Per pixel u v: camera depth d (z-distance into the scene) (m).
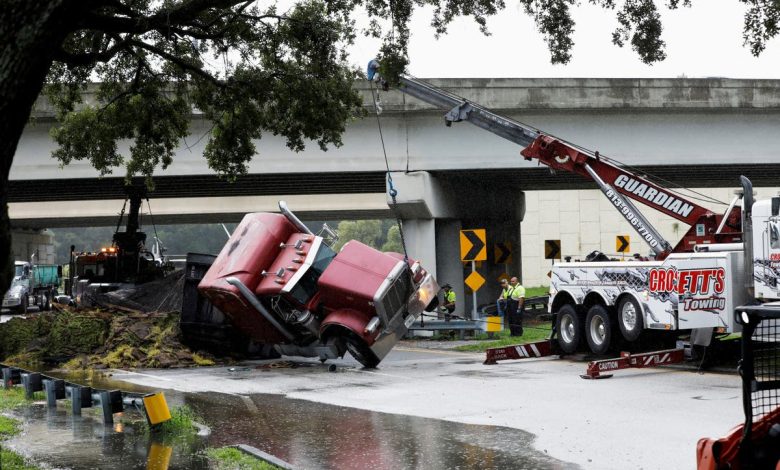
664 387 16.23
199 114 31.58
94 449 11.11
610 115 32.66
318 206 61.25
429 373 19.58
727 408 13.54
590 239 78.75
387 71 17.19
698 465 7.14
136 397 14.17
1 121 8.06
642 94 31.88
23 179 32.88
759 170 37.34
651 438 11.30
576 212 79.12
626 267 19.88
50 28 8.10
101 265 35.94
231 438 11.88
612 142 32.72
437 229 37.09
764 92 32.03
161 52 18.34
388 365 21.64
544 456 10.41
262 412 14.21
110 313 23.98
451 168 32.84
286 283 19.95
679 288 18.20
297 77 20.47
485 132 32.72
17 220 62.41
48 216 61.62
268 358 23.81
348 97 21.22
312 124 21.11
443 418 13.30
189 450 11.00
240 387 17.66
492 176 37.50
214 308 22.75
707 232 21.16
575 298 21.69
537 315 40.03
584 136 32.72
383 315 19.75
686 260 18.30
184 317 22.52
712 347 18.86
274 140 32.84
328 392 16.66
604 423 12.48
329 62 20.11
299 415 13.84
